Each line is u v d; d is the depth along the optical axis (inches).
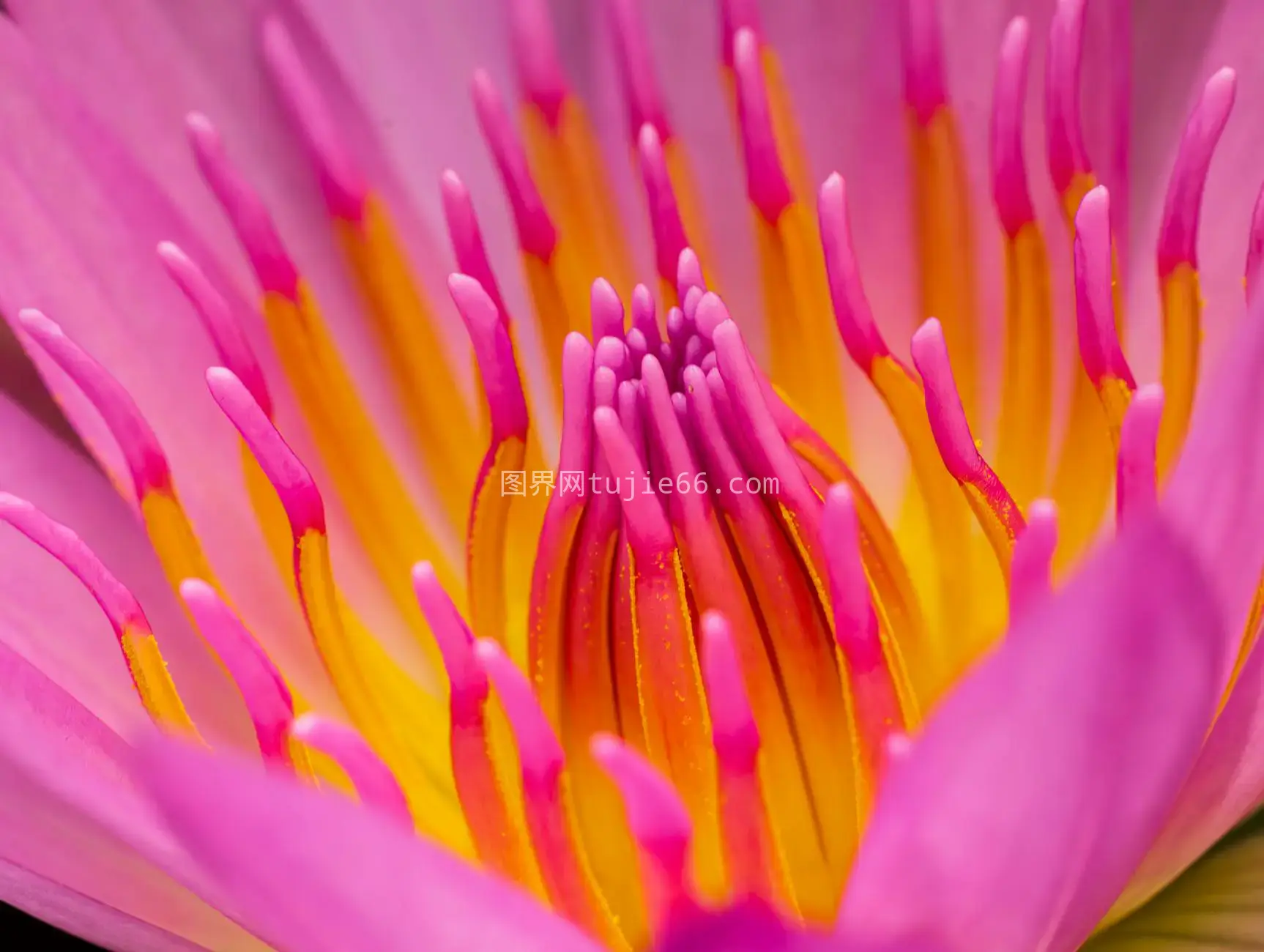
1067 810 4.8
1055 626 4.6
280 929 5.0
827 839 5.6
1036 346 6.0
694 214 6.4
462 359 6.5
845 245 5.9
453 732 5.5
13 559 5.8
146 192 6.1
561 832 5.4
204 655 5.9
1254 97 5.9
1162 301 5.7
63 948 5.9
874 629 5.4
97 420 5.9
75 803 5.2
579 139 6.3
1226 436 4.8
